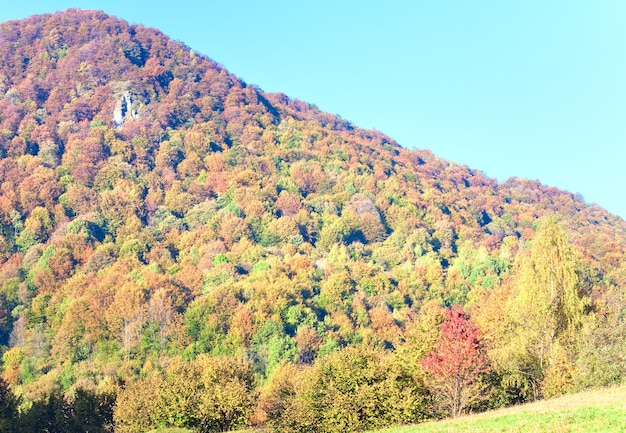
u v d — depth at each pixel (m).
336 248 180.25
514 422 30.50
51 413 64.38
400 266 174.88
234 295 127.31
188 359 109.94
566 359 46.44
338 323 125.94
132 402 58.28
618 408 28.03
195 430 50.59
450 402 43.22
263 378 103.00
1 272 147.25
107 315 120.44
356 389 46.38
